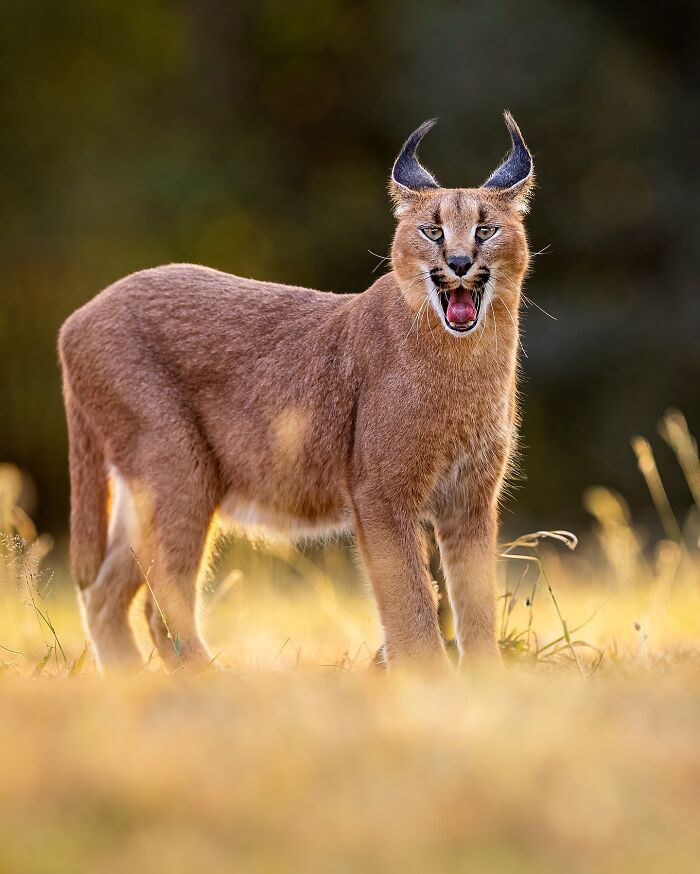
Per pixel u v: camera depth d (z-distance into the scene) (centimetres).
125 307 1230
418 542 1105
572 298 3444
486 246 1096
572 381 3375
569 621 1423
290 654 1247
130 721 688
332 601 1555
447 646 1248
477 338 1091
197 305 1226
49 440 3359
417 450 1093
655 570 2150
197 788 558
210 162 3550
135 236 3453
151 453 1197
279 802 544
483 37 3372
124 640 1250
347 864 482
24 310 3388
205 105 3641
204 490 1212
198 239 3525
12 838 497
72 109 3512
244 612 1488
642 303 3419
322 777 579
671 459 3303
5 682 857
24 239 3409
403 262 1105
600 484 3359
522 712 715
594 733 670
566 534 1132
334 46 3678
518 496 3394
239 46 3706
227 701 747
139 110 3584
